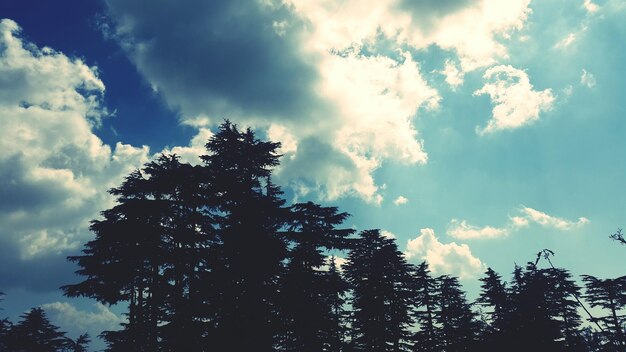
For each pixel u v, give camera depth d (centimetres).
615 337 1814
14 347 3344
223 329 1692
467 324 3369
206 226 2042
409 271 3431
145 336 1934
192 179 2067
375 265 3203
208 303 1786
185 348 1634
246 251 1850
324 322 2256
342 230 2484
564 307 2678
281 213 2092
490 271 3728
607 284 3550
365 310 3072
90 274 2083
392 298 3120
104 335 2061
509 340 1339
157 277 1916
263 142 2197
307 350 2169
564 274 3381
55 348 3388
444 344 3428
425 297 3706
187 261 1867
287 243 2228
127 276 1978
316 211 2528
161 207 2077
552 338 1321
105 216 2212
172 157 2317
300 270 2333
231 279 1825
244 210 1956
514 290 3081
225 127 2236
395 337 3064
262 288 1877
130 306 2050
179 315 1692
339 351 2492
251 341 1680
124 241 2058
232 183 2009
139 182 2195
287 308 2100
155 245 2016
